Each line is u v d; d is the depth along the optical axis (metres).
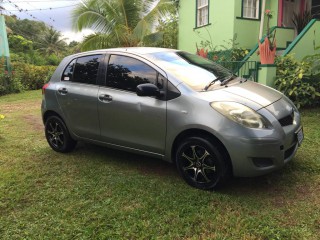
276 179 3.93
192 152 3.75
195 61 4.61
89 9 13.07
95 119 4.57
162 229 3.03
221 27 11.63
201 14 12.92
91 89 4.60
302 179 3.90
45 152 5.41
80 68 4.89
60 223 3.20
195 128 3.61
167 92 3.86
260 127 3.41
